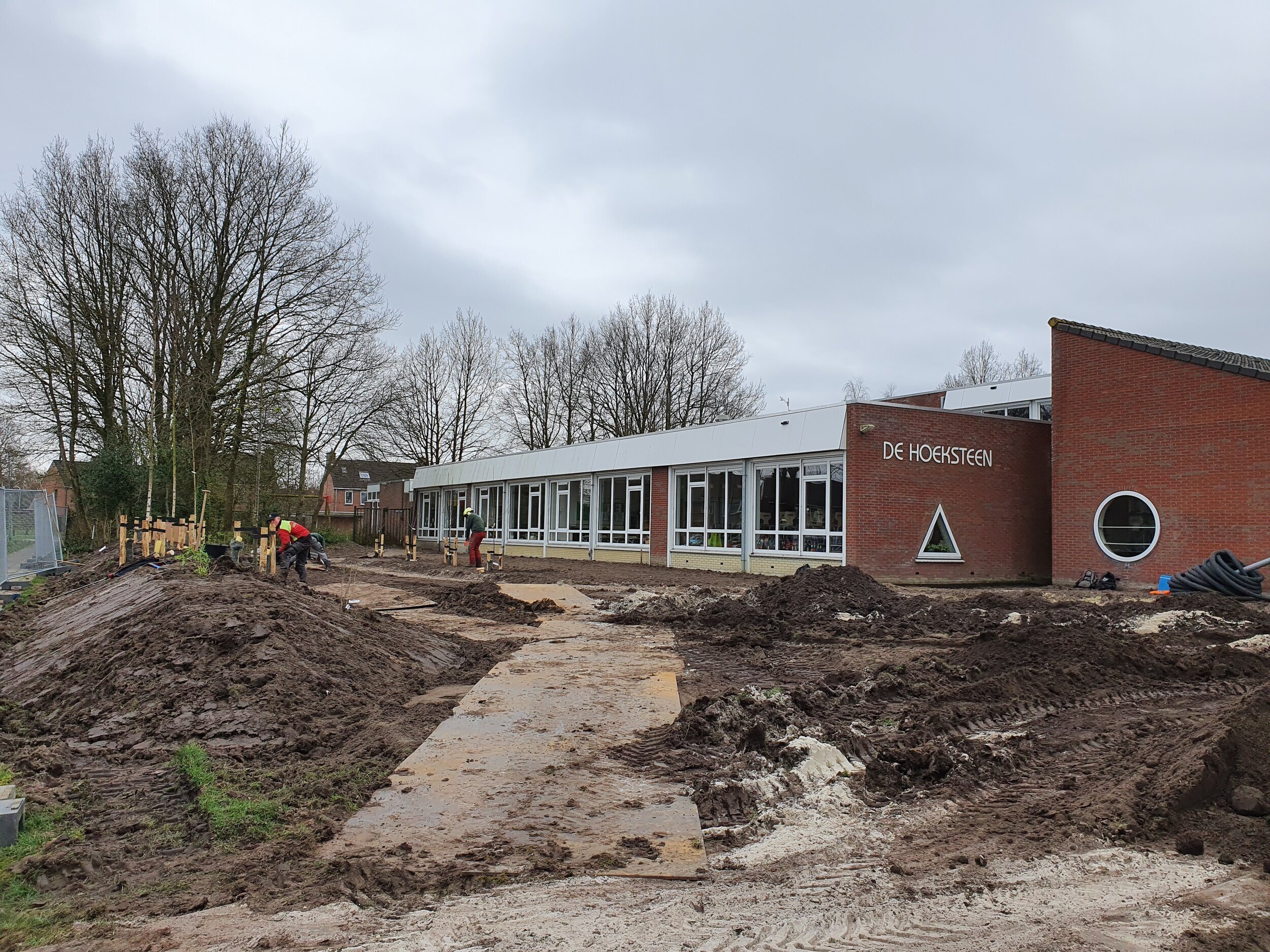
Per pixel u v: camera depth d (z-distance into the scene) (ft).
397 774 19.79
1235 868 14.38
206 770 20.02
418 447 183.62
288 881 14.33
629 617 47.52
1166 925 12.23
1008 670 30.78
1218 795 17.38
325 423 125.80
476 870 14.64
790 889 13.85
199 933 12.41
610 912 12.96
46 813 17.57
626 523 96.68
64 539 103.60
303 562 56.75
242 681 25.40
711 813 17.75
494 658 35.60
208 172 99.30
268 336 105.40
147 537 64.69
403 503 164.96
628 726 23.91
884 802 18.37
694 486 85.92
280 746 22.48
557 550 110.11
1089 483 67.31
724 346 172.86
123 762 21.58
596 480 102.27
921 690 27.48
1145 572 63.36
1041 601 50.08
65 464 106.63
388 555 119.24
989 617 45.37
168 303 87.56
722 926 12.45
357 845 15.75
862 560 67.77
